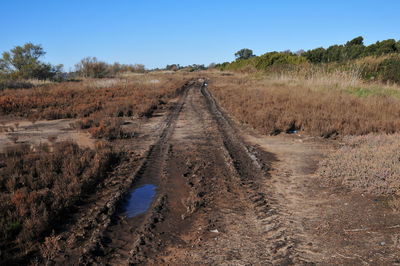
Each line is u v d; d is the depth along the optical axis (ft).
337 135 35.76
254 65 160.66
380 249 13.78
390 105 45.24
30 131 39.75
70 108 53.36
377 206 17.80
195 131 39.52
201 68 357.61
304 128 38.55
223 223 16.94
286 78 91.61
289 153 29.78
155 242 15.16
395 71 73.00
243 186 21.81
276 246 14.48
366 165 22.76
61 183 21.09
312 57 131.23
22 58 118.21
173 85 104.58
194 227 16.63
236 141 34.32
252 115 44.73
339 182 21.70
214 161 27.35
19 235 15.05
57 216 17.49
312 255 13.69
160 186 22.17
